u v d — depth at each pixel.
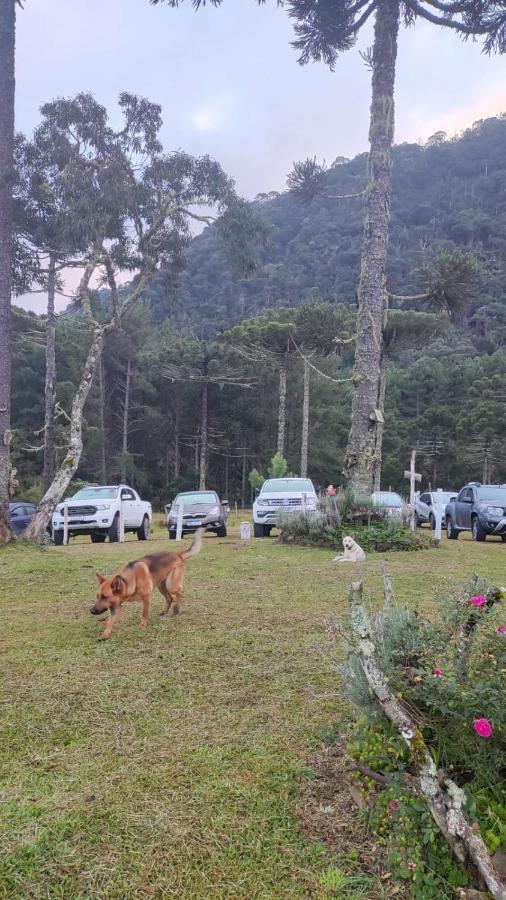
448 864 2.06
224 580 8.02
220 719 3.53
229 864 2.25
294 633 5.27
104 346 41.75
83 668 4.44
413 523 13.71
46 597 7.15
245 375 43.12
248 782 2.81
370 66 12.57
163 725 3.45
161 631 5.43
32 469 36.62
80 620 5.93
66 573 8.76
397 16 12.41
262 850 2.32
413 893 2.03
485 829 2.10
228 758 3.05
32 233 15.27
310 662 4.50
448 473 49.19
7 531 12.05
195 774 2.89
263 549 11.59
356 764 2.72
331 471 47.75
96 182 14.09
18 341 26.84
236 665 4.48
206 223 16.06
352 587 2.36
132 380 44.81
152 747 3.18
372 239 12.49
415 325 24.89
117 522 15.80
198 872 2.20
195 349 41.06
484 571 8.60
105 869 2.21
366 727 2.66
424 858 2.11
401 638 2.75
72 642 5.12
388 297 13.22
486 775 2.21
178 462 47.22
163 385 44.75
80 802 2.65
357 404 12.58
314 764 2.98
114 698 3.86
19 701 3.82
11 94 12.65
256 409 45.50
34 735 3.35
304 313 18.86
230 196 15.59
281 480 17.30
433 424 47.78
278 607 6.31
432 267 13.32
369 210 12.55
